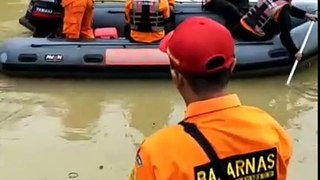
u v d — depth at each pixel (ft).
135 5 16.83
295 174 11.85
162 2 16.84
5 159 12.38
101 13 19.58
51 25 18.65
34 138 13.35
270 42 17.54
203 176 4.36
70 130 13.80
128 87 16.55
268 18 17.25
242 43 17.44
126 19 17.34
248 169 4.46
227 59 4.48
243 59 16.93
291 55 17.38
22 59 16.85
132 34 17.22
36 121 14.26
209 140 4.43
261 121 4.59
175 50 4.51
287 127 14.16
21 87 16.40
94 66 16.76
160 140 4.45
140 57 16.70
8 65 16.89
